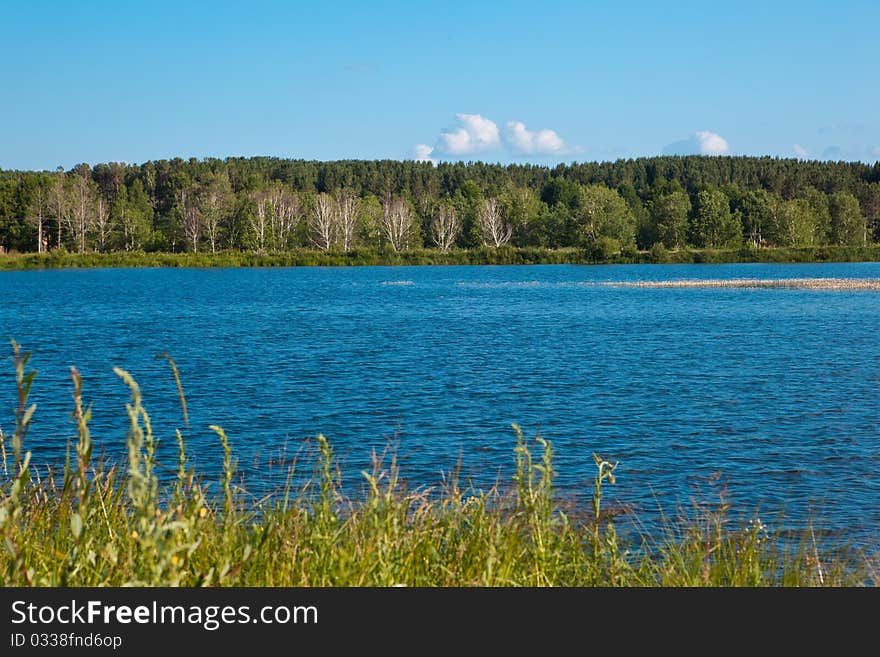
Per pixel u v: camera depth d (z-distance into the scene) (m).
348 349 34.41
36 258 116.81
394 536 6.54
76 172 185.50
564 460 16.67
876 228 170.50
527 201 145.88
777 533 10.52
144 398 23.39
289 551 6.36
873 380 26.05
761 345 35.03
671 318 47.22
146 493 5.03
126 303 59.84
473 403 22.73
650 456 16.94
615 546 7.70
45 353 33.28
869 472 15.61
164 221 143.00
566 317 48.44
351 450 17.55
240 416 21.03
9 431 18.77
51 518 7.04
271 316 50.00
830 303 55.34
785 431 19.12
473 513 7.81
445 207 147.38
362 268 122.88
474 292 70.25
